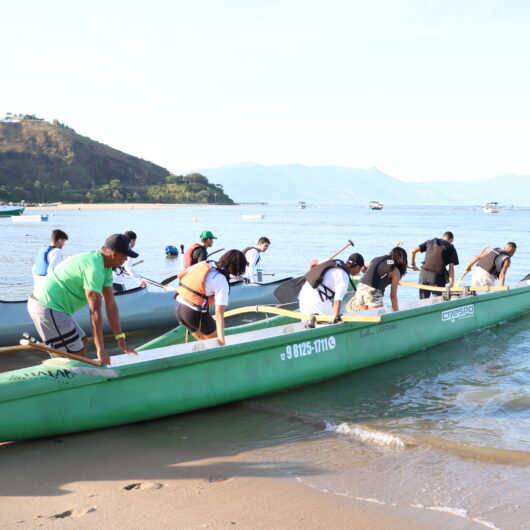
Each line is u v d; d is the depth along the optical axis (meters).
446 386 5.68
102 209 133.75
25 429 4.02
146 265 17.75
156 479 3.54
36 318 4.24
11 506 3.15
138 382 4.49
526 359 6.71
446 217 82.00
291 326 6.23
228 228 43.72
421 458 3.88
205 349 4.88
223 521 2.99
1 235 32.62
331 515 3.08
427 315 7.27
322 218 73.00
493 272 9.06
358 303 7.04
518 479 3.53
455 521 3.01
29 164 196.25
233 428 4.55
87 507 3.14
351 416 4.78
